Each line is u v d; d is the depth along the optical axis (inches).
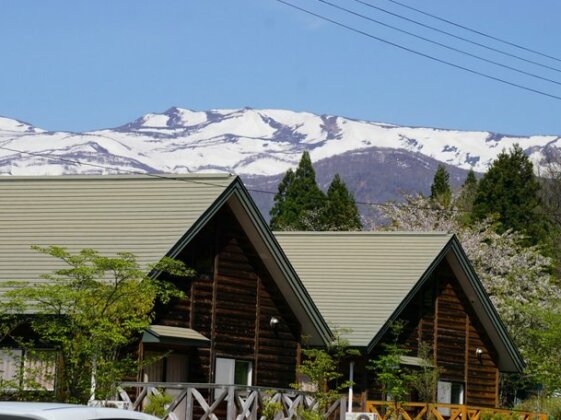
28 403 612.4
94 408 602.5
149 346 1450.5
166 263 1236.5
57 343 1326.3
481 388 1994.3
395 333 1801.2
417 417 1756.9
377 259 1920.5
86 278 1148.5
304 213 3703.3
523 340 2428.6
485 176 3636.8
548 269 2898.6
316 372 1537.9
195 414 1465.3
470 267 1955.0
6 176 1581.0
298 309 1630.2
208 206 1476.4
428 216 3280.0
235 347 1560.0
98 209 1502.2
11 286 1205.7
